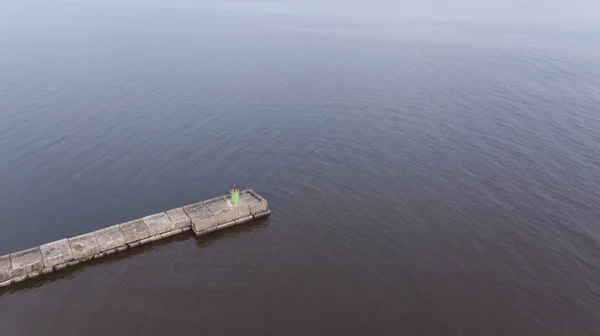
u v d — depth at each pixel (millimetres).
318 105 71750
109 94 74938
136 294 32312
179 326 29406
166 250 37281
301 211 43062
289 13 193375
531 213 42344
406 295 32406
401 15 186250
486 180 48188
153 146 56250
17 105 68625
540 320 30266
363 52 113375
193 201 45031
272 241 38531
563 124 62719
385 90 79688
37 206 43750
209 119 65062
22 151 54062
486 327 29672
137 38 127562
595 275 34500
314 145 57188
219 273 34562
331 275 34375
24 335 28688
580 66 95000
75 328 29266
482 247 37719
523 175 49062
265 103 72438
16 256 34312
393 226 40625
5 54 103000
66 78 83625
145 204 44469
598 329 29594
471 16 181125
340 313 30672
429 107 70625
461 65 98000
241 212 40688
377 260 36125
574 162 51656
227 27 152500
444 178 48781
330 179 48969
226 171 50812
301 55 109375
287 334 28828
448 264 35688
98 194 45906
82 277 34062
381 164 52031
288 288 32969
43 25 149750
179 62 98812
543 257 36469
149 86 79938
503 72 91250
